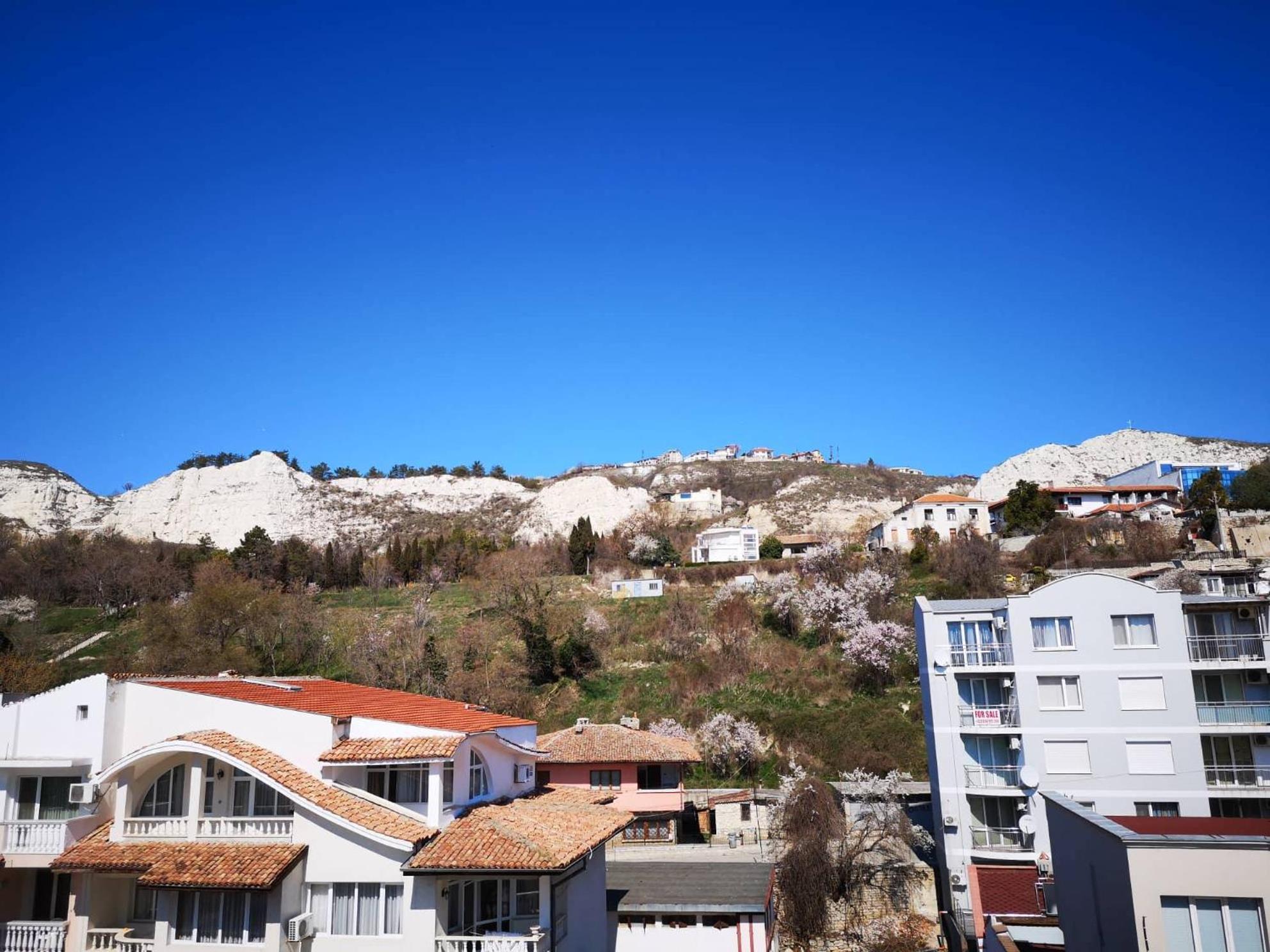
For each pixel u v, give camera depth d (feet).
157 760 79.87
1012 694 127.03
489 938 70.44
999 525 334.85
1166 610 124.77
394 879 71.61
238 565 334.65
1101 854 57.16
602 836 86.17
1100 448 561.84
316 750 79.66
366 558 387.55
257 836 74.38
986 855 121.80
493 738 92.48
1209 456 528.63
